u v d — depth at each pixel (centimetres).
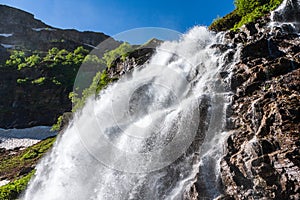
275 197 639
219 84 1020
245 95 918
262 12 1506
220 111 908
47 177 1344
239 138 791
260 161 694
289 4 1399
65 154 1292
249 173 696
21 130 3544
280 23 1303
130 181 885
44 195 1191
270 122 773
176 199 778
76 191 1028
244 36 1294
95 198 954
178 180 813
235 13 1691
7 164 2202
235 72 1021
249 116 838
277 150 709
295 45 1045
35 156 2219
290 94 836
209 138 858
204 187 742
